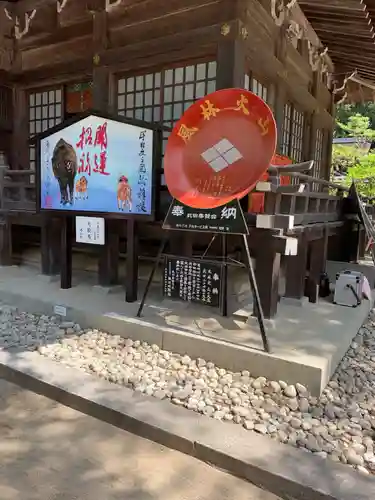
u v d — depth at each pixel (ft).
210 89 15.62
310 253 17.21
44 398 10.52
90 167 15.12
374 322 16.35
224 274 12.53
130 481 7.60
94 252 20.26
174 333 12.16
